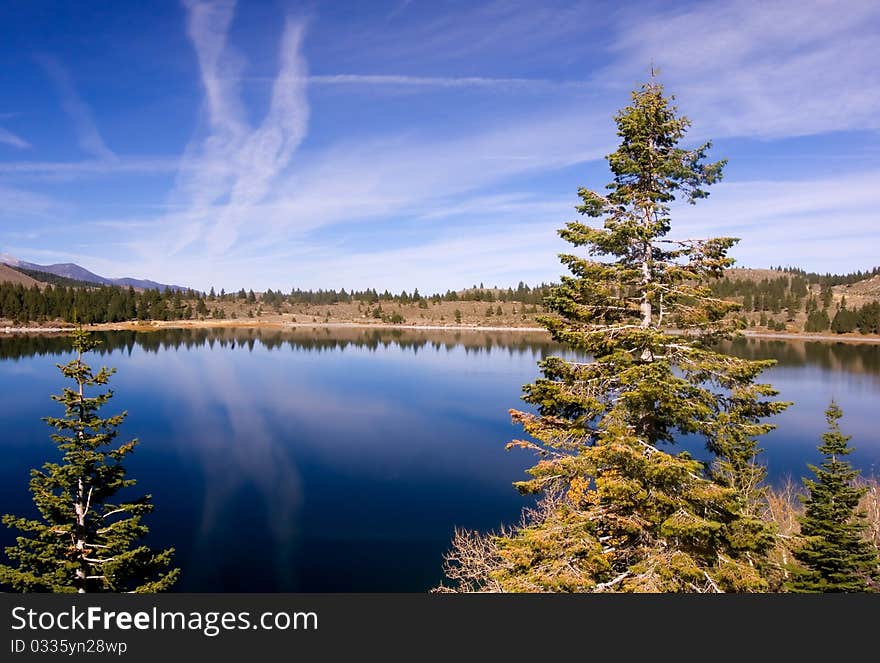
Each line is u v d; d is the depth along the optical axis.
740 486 17.05
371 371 89.38
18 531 25.27
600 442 10.55
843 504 16.22
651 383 10.38
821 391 67.19
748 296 199.75
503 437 46.31
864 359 99.56
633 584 9.84
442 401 62.72
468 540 23.00
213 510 30.33
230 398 63.44
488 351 127.62
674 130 11.85
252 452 41.56
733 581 9.69
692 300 12.22
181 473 36.59
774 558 16.45
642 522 10.28
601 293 11.94
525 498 32.41
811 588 15.30
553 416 12.40
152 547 25.64
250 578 22.73
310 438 45.81
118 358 99.69
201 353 114.00
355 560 24.52
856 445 43.03
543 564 10.43
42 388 64.44
